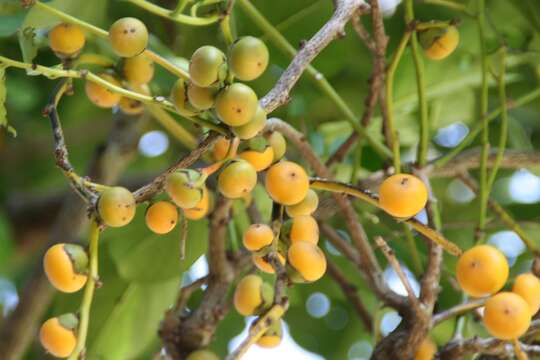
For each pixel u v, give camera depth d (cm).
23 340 100
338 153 88
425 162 84
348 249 90
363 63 101
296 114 99
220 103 70
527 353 77
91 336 91
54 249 72
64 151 72
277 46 87
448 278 89
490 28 96
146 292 90
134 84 80
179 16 74
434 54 81
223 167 72
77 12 85
